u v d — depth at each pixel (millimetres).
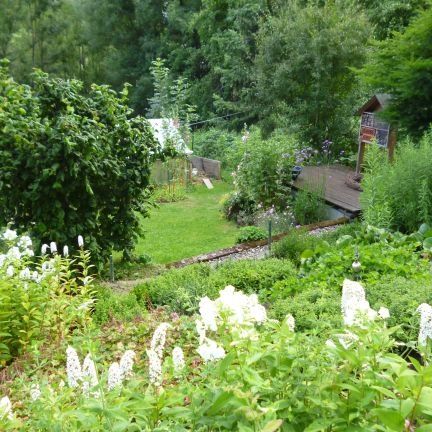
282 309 4855
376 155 9070
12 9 34750
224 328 2426
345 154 17359
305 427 2102
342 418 2037
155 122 18156
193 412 2105
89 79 36688
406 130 10945
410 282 5023
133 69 35250
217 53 26922
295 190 13016
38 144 6637
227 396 2053
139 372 3379
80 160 6750
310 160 16859
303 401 2197
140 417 2113
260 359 2371
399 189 8188
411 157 8328
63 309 4977
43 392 2498
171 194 15609
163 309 5383
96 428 2041
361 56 16938
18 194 6977
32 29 35500
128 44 36156
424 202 7699
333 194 12297
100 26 35906
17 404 3275
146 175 8227
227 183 17672
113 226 8164
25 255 5652
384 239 7176
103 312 5406
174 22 31750
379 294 4746
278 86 18047
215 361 2543
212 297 5688
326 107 17516
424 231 7430
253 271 6508
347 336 2291
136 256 9352
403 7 15805
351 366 2205
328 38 16875
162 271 8695
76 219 7254
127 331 4566
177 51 31250
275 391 2203
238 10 23125
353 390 2035
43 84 7172
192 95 28281
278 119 18328
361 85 16031
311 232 10102
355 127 17875
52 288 5066
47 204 6965
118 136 7859
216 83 27422
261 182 12461
